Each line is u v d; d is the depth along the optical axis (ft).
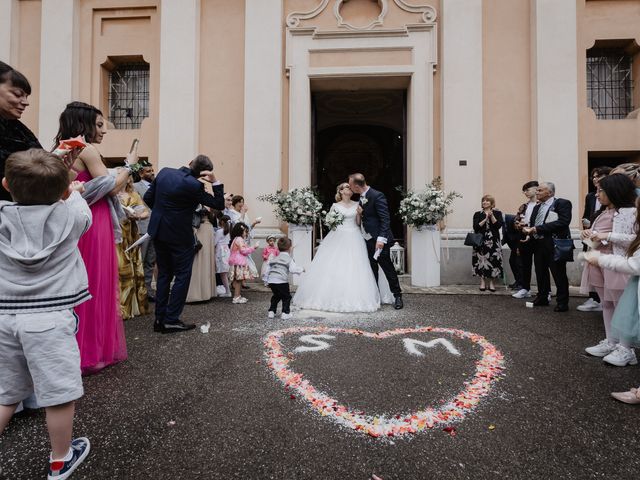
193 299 17.80
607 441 6.49
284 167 26.94
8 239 5.41
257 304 17.85
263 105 26.53
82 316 9.02
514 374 9.43
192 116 26.84
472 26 25.64
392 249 25.55
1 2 28.07
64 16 27.81
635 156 25.67
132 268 15.49
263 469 5.69
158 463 5.82
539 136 25.02
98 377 9.10
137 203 16.42
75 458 5.67
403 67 26.00
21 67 28.60
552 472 5.66
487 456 6.05
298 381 8.79
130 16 28.22
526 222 18.19
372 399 7.95
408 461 5.90
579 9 25.50
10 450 6.18
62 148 6.98
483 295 20.35
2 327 5.33
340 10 26.91
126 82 29.55
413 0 26.63
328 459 5.94
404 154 28.40
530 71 25.77
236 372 9.39
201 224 18.03
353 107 39.70
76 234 5.89
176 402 7.82
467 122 25.49
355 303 16.06
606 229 11.65
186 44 27.12
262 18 26.81
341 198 18.29
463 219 25.31
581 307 16.51
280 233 25.73
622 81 26.43
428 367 9.75
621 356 10.02
